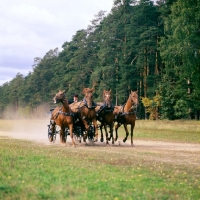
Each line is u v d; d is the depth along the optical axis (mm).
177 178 10602
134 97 19562
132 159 13805
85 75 81875
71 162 12352
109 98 19750
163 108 56062
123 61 69188
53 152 15367
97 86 73188
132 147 19328
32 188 8531
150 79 62750
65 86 90875
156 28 62906
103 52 71000
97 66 78000
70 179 9594
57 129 26062
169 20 46156
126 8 73562
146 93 64938
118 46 70562
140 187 9125
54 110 21031
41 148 17156
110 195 8266
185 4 43469
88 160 13109
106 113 19750
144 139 25766
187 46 41562
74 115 19047
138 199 8078
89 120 19250
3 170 10484
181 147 20062
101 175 10227
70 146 18844
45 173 10336
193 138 26797
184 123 43281
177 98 55000
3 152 14422
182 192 8945
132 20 68000
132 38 65938
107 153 15562
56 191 8336
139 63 64688
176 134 30516
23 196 7918
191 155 16016
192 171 11781
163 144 21984
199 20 42188
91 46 85062
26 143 20234
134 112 20062
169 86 56000
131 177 10203
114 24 71188
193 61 42125
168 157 15047
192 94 50906
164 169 11891
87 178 9789
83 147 18438
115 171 11094
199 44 42312
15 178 9508
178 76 55719
